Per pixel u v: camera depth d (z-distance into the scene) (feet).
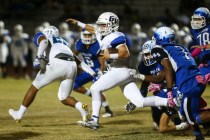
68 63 55.57
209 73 53.88
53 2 165.68
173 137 52.19
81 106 55.93
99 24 52.80
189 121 47.62
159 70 52.90
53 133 54.03
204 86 47.73
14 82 120.06
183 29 126.52
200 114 47.67
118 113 71.20
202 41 60.34
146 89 54.75
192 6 155.22
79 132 54.95
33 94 56.18
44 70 55.98
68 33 123.75
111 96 93.76
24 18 161.68
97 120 53.11
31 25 158.92
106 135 53.16
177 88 48.75
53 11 163.63
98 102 53.01
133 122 62.80
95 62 69.26
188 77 47.19
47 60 56.34
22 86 110.93
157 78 49.80
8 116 66.59
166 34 50.29
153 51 48.78
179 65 47.70
